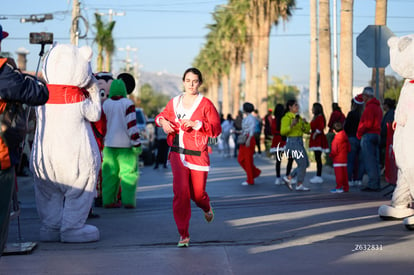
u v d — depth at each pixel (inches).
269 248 253.1
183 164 258.1
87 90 282.5
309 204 404.5
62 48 275.9
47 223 281.9
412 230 284.5
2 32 192.9
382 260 225.9
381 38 485.4
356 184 540.4
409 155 289.1
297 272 212.4
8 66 184.1
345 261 226.2
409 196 311.7
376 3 776.3
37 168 274.7
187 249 255.3
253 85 1989.4
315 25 1197.7
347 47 849.5
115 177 399.9
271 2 1796.3
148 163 954.7
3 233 182.4
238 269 218.4
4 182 182.4
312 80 1196.5
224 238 279.7
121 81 401.4
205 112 258.7
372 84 813.2
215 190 527.8
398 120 293.0
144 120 999.6
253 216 349.4
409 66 284.7
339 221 320.8
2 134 182.9
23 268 225.0
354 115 534.0
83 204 277.9
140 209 394.3
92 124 307.9
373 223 310.0
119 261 234.1
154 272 216.2
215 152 1469.0
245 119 572.1
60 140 271.1
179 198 257.9
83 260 237.1
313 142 584.4
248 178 573.9
